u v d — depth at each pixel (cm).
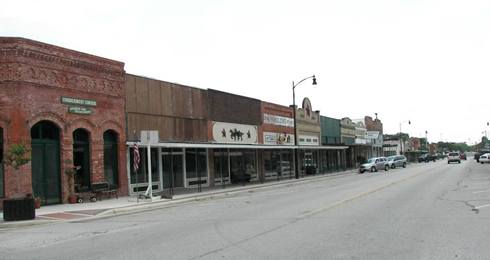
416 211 1644
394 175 4475
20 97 2228
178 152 3375
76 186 2522
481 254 946
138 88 2977
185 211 2019
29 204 1822
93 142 2622
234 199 2581
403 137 12512
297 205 1997
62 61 2445
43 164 2361
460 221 1387
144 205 2273
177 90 3347
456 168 5797
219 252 1037
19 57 2236
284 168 5128
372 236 1173
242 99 4247
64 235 1422
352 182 3625
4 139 2209
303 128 5703
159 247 1133
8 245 1280
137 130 2947
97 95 2658
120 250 1118
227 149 3997
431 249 1006
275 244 1107
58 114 2411
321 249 1034
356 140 7775
